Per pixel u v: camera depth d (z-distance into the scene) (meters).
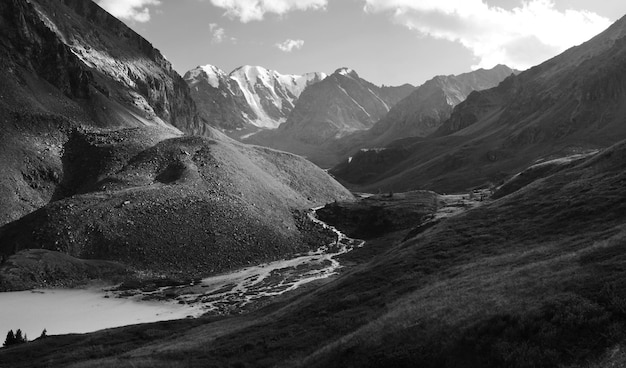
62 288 101.69
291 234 152.62
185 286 107.69
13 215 138.38
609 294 23.92
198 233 132.25
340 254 139.25
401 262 53.47
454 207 172.12
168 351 43.47
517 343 23.20
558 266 31.58
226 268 123.62
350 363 28.33
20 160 158.25
